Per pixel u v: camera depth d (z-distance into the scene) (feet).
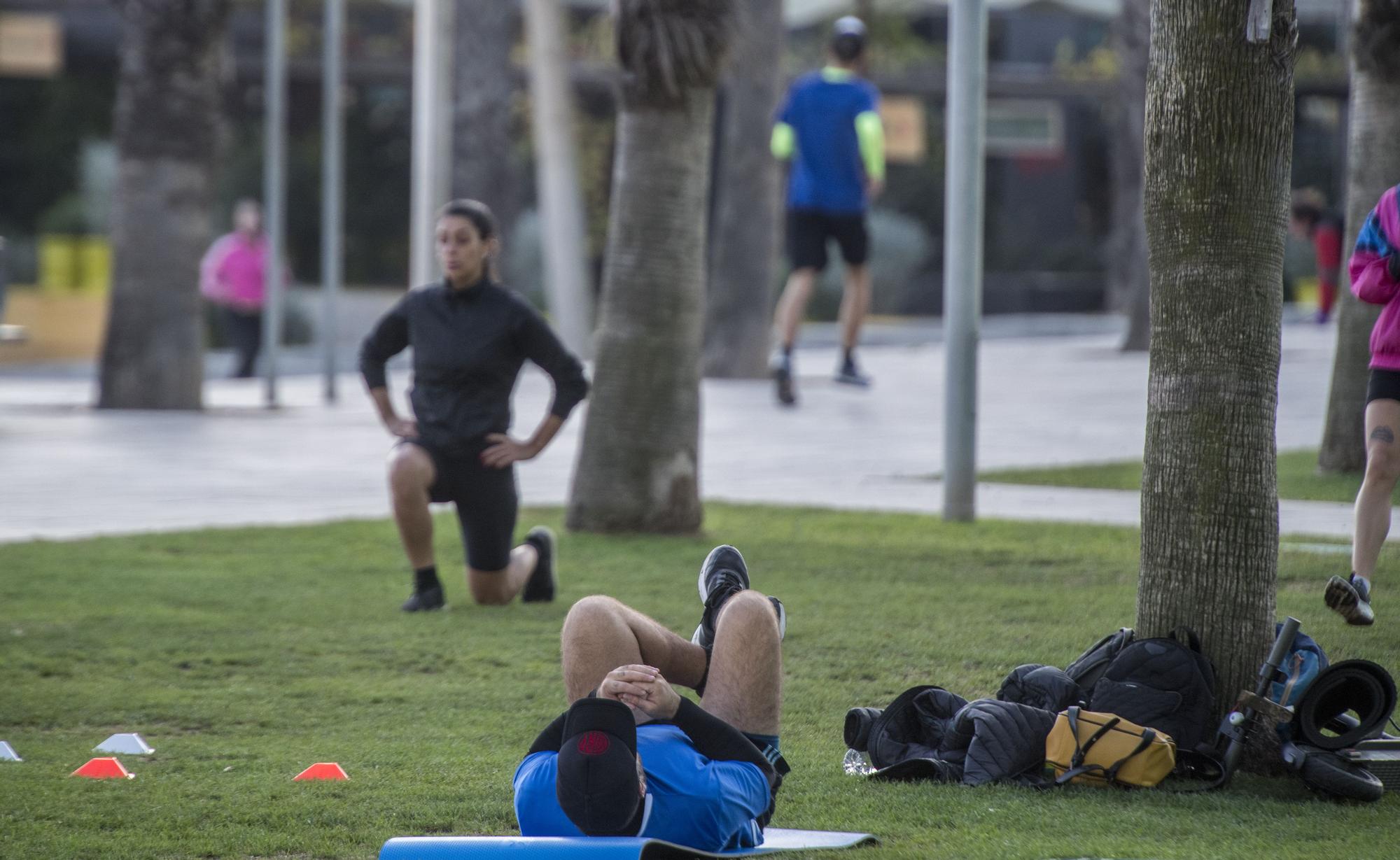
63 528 121.80
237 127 425.28
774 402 205.77
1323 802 55.06
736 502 132.57
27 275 380.17
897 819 52.85
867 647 80.38
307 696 73.41
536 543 95.25
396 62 385.09
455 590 99.60
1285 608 84.43
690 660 52.16
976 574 99.81
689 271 116.37
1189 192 59.26
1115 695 58.44
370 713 70.23
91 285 367.45
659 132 114.42
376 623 89.04
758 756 48.14
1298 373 224.94
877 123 192.13
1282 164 59.26
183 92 206.59
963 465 120.88
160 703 71.77
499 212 358.84
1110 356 268.00
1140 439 169.58
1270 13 57.31
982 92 119.34
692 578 100.12
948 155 120.47
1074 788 56.34
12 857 50.19
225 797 57.00
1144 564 61.72
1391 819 52.60
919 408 199.62
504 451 90.99
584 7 364.79
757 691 50.98
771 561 105.19
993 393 213.46
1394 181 126.82
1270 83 58.39
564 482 148.56
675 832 45.88
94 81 436.76
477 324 91.35
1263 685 56.80
